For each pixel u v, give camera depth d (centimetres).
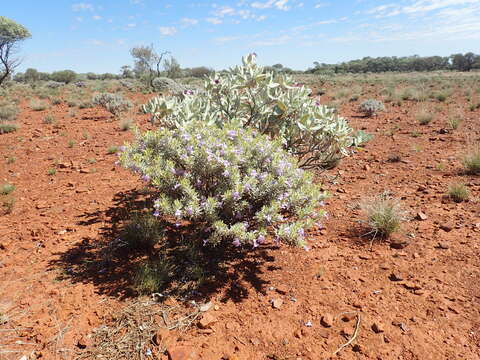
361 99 1869
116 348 230
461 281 299
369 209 414
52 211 459
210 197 301
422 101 1620
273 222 318
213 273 321
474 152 606
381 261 339
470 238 364
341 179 590
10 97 2017
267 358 224
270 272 325
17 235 390
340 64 10275
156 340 236
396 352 228
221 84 479
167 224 407
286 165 340
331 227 415
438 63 9456
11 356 222
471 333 241
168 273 312
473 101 1506
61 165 686
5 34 1978
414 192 506
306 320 261
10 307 269
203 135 350
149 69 2902
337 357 225
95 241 372
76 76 4812
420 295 285
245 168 346
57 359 220
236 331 248
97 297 282
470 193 479
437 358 221
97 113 1443
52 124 1178
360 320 258
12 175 634
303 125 466
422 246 360
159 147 346
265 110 493
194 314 265
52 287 294
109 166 673
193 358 220
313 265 336
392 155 711
